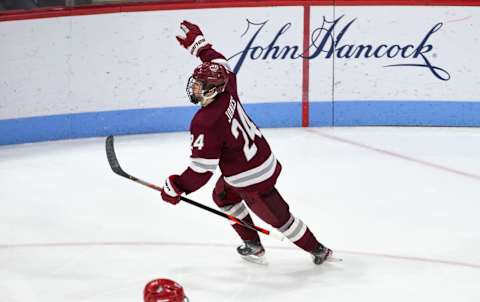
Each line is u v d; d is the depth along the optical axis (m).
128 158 23.88
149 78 26.56
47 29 25.70
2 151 25.36
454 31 26.39
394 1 26.23
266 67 26.78
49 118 26.31
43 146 25.83
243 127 13.95
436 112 27.00
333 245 16.55
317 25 26.53
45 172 22.67
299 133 26.36
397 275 14.91
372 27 26.45
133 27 26.14
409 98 26.92
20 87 25.95
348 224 17.83
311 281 14.67
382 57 26.67
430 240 16.75
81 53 26.09
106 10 25.94
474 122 26.98
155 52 26.39
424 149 24.09
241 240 16.98
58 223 18.30
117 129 26.78
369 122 27.19
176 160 23.55
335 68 26.81
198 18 26.36
